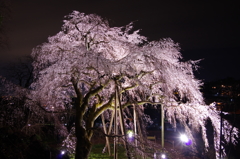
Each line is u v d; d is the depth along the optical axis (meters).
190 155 14.84
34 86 12.20
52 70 10.91
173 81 12.12
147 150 11.27
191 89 12.69
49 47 11.94
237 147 15.31
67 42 12.38
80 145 10.05
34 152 12.47
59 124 14.15
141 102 13.35
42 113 12.95
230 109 15.18
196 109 12.76
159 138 24.14
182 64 12.96
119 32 13.54
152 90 13.38
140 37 13.76
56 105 13.41
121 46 13.05
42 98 12.23
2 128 12.18
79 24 12.63
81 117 10.78
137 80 11.38
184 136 15.88
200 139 16.31
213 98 15.96
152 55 11.12
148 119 16.34
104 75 10.92
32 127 13.47
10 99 12.72
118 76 11.67
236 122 13.94
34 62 12.52
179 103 13.57
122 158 15.04
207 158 14.10
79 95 11.48
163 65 11.48
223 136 13.70
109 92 15.05
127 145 9.91
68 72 10.95
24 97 12.22
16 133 12.63
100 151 17.27
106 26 12.90
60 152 13.87
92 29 12.38
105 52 14.04
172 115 14.34
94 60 10.40
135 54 11.01
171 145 20.48
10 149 11.28
